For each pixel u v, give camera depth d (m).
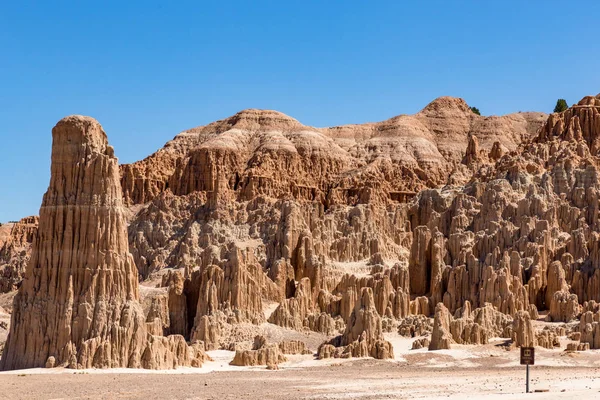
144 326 154.38
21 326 155.50
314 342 182.00
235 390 127.00
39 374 143.75
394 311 192.88
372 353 164.62
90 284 155.62
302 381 136.38
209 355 169.88
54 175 160.50
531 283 191.00
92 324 154.00
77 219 158.25
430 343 167.38
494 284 186.75
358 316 170.50
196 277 196.12
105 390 127.81
